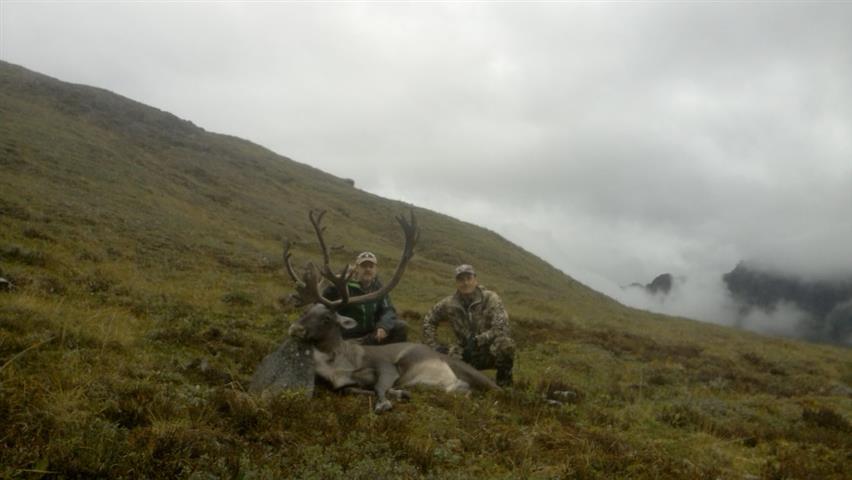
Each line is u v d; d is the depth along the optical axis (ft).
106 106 150.41
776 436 25.25
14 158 79.97
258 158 170.30
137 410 15.66
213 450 14.17
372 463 14.29
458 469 15.62
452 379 24.56
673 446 21.02
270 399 18.71
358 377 23.11
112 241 57.88
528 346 47.80
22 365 18.13
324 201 152.87
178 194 103.09
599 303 124.98
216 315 37.04
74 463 12.25
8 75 145.38
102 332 23.47
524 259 157.17
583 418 23.38
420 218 163.73
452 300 28.81
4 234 47.42
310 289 23.04
